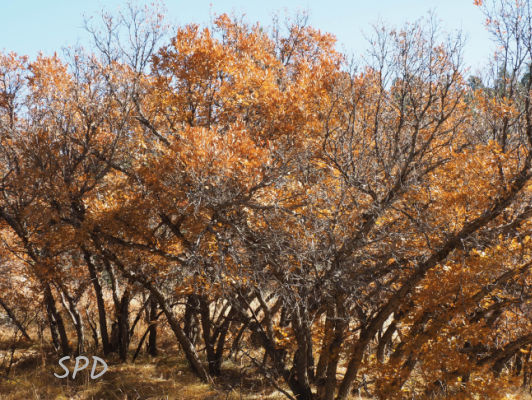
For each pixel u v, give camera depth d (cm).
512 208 966
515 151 985
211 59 1146
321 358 1145
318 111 1163
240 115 1189
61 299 1669
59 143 1186
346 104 1098
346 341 1055
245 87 1180
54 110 1218
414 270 977
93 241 1188
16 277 1703
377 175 1005
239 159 916
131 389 1364
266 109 1164
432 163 1041
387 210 985
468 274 876
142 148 1177
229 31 1368
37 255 1374
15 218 1334
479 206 920
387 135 1060
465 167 928
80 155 1235
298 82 1277
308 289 984
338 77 1163
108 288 1900
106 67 1215
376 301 1076
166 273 1274
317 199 984
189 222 1034
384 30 1030
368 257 945
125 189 1119
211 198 934
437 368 887
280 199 987
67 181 1167
